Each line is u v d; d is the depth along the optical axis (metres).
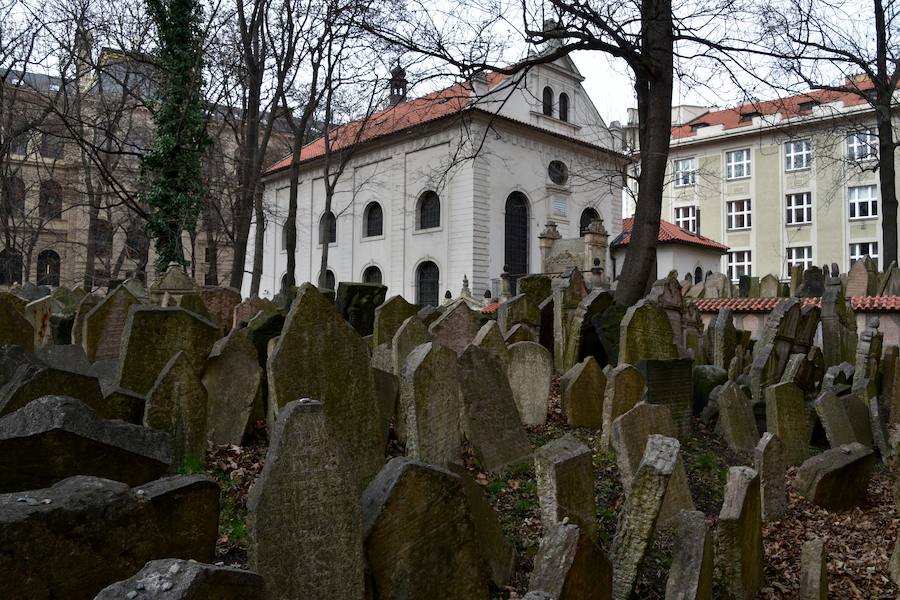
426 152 34.56
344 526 3.69
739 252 46.25
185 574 2.53
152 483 3.58
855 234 41.91
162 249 19.31
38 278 41.94
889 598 5.59
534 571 4.10
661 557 5.65
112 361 7.35
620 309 11.23
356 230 38.16
